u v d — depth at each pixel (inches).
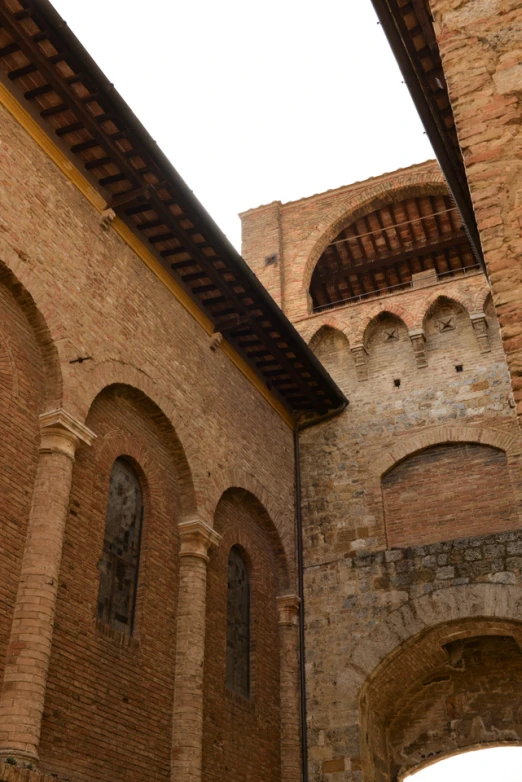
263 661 735.7
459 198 657.0
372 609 778.2
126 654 549.6
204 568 651.5
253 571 762.8
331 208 1155.9
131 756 524.7
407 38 607.5
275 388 884.0
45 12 525.0
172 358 683.4
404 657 767.7
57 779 431.5
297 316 1040.8
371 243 1202.6
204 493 678.5
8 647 448.8
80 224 603.2
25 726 426.3
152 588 601.0
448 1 415.8
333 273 1230.3
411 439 857.5
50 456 512.7
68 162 603.8
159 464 652.7
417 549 790.5
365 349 936.9
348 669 757.9
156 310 677.3
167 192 653.3
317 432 906.1
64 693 478.9
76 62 553.6
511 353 314.5
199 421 701.3
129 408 629.0
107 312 606.5
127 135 602.5
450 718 789.9
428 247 1193.4
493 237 343.6
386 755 791.1
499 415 832.9
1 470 479.2
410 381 896.9
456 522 801.6
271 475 820.6
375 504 836.0
